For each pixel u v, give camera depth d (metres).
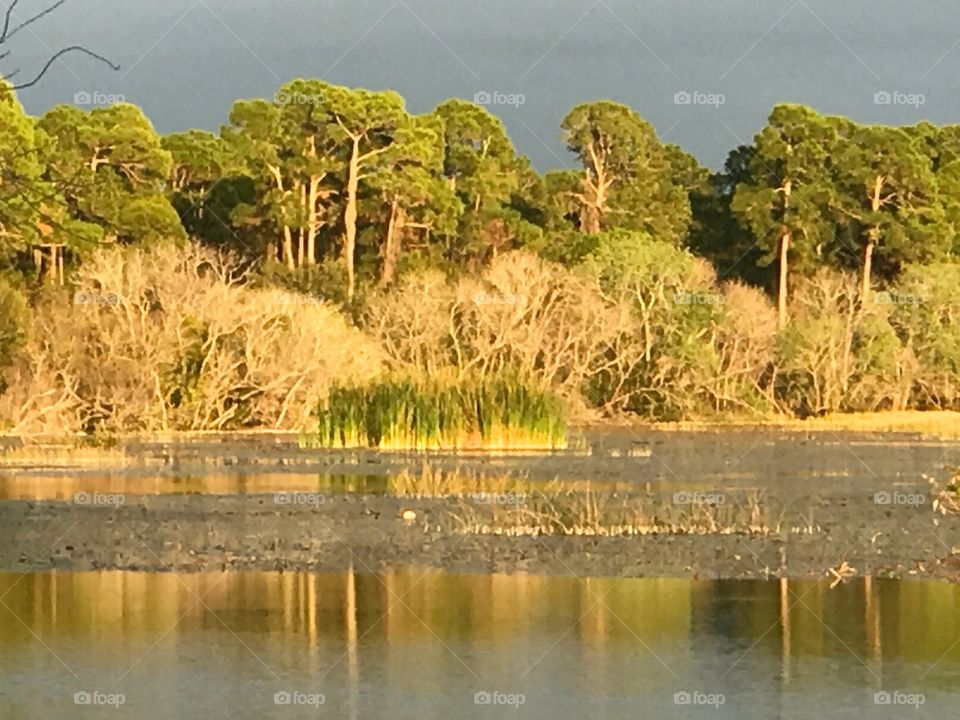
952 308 66.56
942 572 22.70
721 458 41.88
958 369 66.12
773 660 17.80
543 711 15.99
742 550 24.38
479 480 34.53
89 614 20.30
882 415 64.62
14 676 17.28
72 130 66.12
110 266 55.62
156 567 23.67
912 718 15.66
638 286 62.84
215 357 55.62
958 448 47.69
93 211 62.44
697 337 61.91
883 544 24.92
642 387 60.84
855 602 20.62
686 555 23.92
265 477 36.19
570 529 26.48
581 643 18.58
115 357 54.69
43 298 56.28
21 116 60.03
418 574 22.78
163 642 18.77
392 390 43.53
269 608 20.59
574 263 66.12
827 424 61.28
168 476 36.59
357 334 57.88
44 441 47.84
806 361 63.75
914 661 17.72
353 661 17.86
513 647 18.48
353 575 22.81
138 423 54.09
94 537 26.36
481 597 21.09
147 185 65.75
